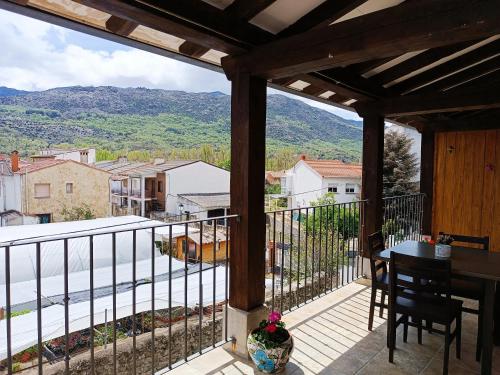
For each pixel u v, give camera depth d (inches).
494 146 210.7
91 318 79.0
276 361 92.6
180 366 98.8
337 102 170.4
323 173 919.0
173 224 94.5
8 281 66.1
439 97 148.9
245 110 104.1
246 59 102.8
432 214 230.7
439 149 228.8
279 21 103.7
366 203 169.0
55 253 285.3
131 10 76.9
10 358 67.3
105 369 160.2
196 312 271.1
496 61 155.9
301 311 134.6
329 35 88.5
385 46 81.4
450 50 136.5
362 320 127.0
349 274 179.3
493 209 211.6
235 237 108.5
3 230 343.6
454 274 97.0
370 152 167.2
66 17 84.4
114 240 81.7
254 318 106.7
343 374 94.9
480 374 94.4
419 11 76.7
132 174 927.7
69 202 741.3
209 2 92.3
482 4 70.0
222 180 992.9
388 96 163.5
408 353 105.2
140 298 228.4
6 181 711.7
